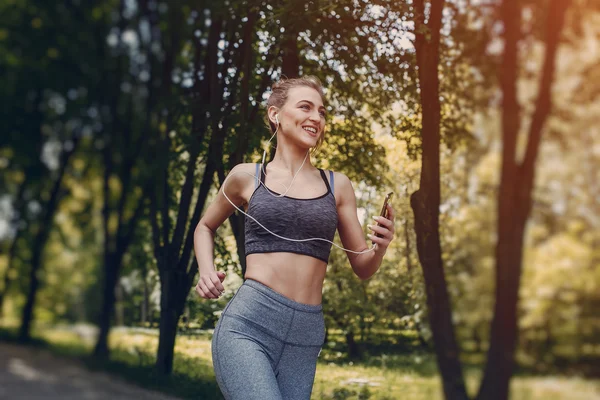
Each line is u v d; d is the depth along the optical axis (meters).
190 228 3.73
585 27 3.46
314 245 1.74
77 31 8.12
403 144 3.30
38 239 9.01
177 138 4.10
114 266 6.16
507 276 3.43
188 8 4.38
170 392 3.77
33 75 8.59
